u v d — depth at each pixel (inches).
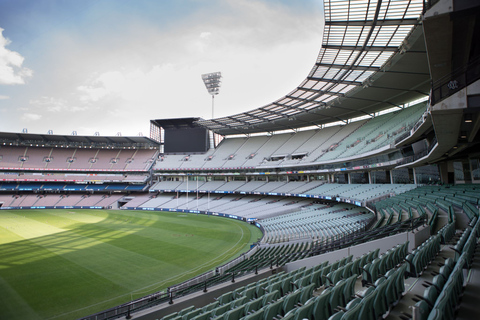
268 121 2281.0
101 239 1325.0
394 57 989.8
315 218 1521.9
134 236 1395.2
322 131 2356.1
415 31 816.3
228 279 601.0
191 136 3002.0
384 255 377.1
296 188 2155.5
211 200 2635.3
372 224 951.0
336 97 1571.1
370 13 812.6
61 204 2805.1
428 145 874.8
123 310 585.6
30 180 2883.9
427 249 375.6
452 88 335.3
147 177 3024.1
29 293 709.9
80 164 3048.7
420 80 1226.0
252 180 2664.9
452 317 200.1
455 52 398.3
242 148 2800.2
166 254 1067.3
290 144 2466.8
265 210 2032.5
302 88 1421.0
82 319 470.9
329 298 288.8
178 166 2906.0
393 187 1428.4
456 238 488.7
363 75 1221.1
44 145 3090.6
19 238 1342.3
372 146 1521.9
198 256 1043.9
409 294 303.7
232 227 1686.8
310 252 717.3
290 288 425.4
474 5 292.0
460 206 692.7
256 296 426.9
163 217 2111.2
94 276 828.6
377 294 249.1
